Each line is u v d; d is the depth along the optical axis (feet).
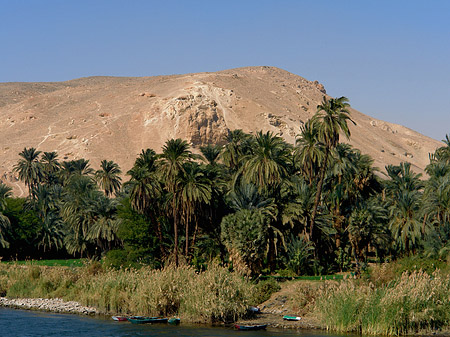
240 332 110.93
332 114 193.67
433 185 198.39
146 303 129.59
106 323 120.98
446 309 110.73
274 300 143.43
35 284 167.73
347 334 108.37
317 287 136.46
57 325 118.32
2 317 129.08
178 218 207.21
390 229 208.23
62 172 419.95
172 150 190.19
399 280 122.62
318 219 205.46
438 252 162.71
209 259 203.21
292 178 224.33
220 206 208.03
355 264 203.00
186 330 112.78
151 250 203.62
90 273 173.06
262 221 179.93
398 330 106.11
